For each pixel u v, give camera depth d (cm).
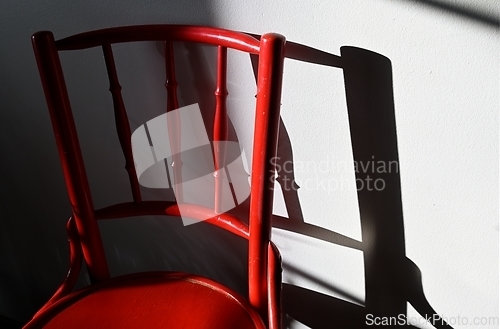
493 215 79
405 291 94
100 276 93
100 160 108
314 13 74
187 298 86
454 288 89
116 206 92
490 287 86
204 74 87
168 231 110
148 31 78
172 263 115
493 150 74
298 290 104
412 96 75
